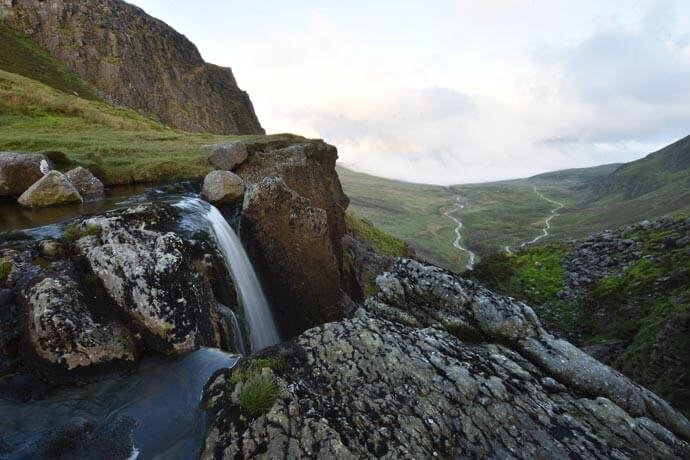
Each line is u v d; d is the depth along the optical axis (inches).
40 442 328.2
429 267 573.6
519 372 416.8
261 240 950.4
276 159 1556.3
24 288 443.2
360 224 2741.1
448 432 335.0
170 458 320.2
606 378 417.4
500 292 1830.7
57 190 860.6
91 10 4623.5
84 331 409.1
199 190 1145.4
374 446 310.8
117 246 492.1
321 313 1016.2
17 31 4003.4
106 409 370.3
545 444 335.9
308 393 355.6
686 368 837.8
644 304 1293.1
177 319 456.4
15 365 402.3
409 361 406.6
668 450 347.6
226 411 337.1
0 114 1785.2
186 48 5777.6
